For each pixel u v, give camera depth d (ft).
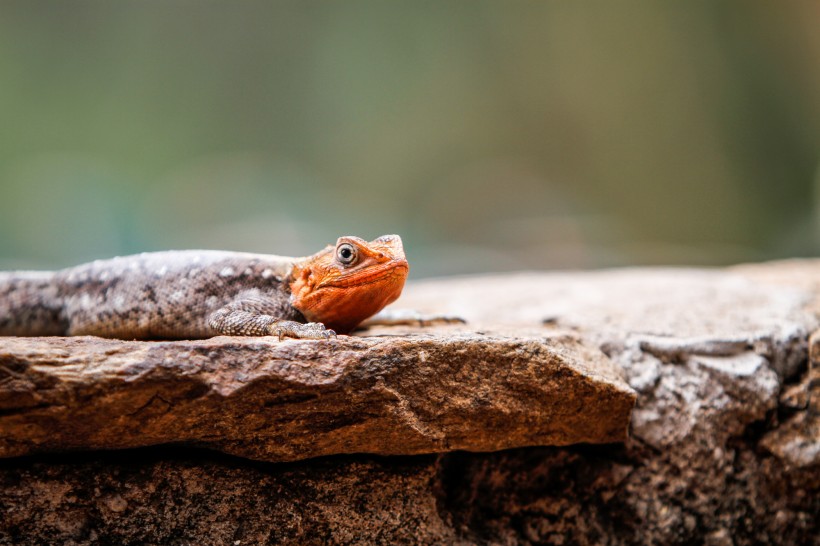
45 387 9.93
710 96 60.03
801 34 55.01
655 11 59.98
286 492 12.01
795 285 20.40
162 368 10.37
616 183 64.28
